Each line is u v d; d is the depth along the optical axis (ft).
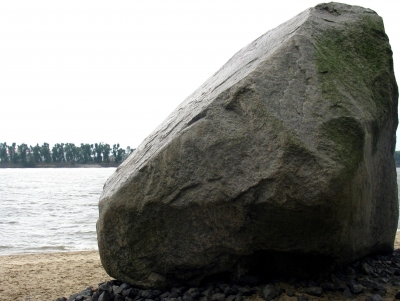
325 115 10.05
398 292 10.68
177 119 12.68
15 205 65.98
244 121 10.48
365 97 10.98
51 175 250.98
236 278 11.32
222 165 10.45
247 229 10.62
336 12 12.60
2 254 28.45
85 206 64.23
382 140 12.84
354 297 10.74
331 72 10.78
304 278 11.48
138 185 11.28
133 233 11.56
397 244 25.30
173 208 10.91
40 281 18.12
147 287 11.81
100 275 19.33
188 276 11.52
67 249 30.81
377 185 12.96
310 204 9.66
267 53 11.72
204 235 11.00
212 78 15.42
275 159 9.89
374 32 12.29
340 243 10.68
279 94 10.42
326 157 9.61
